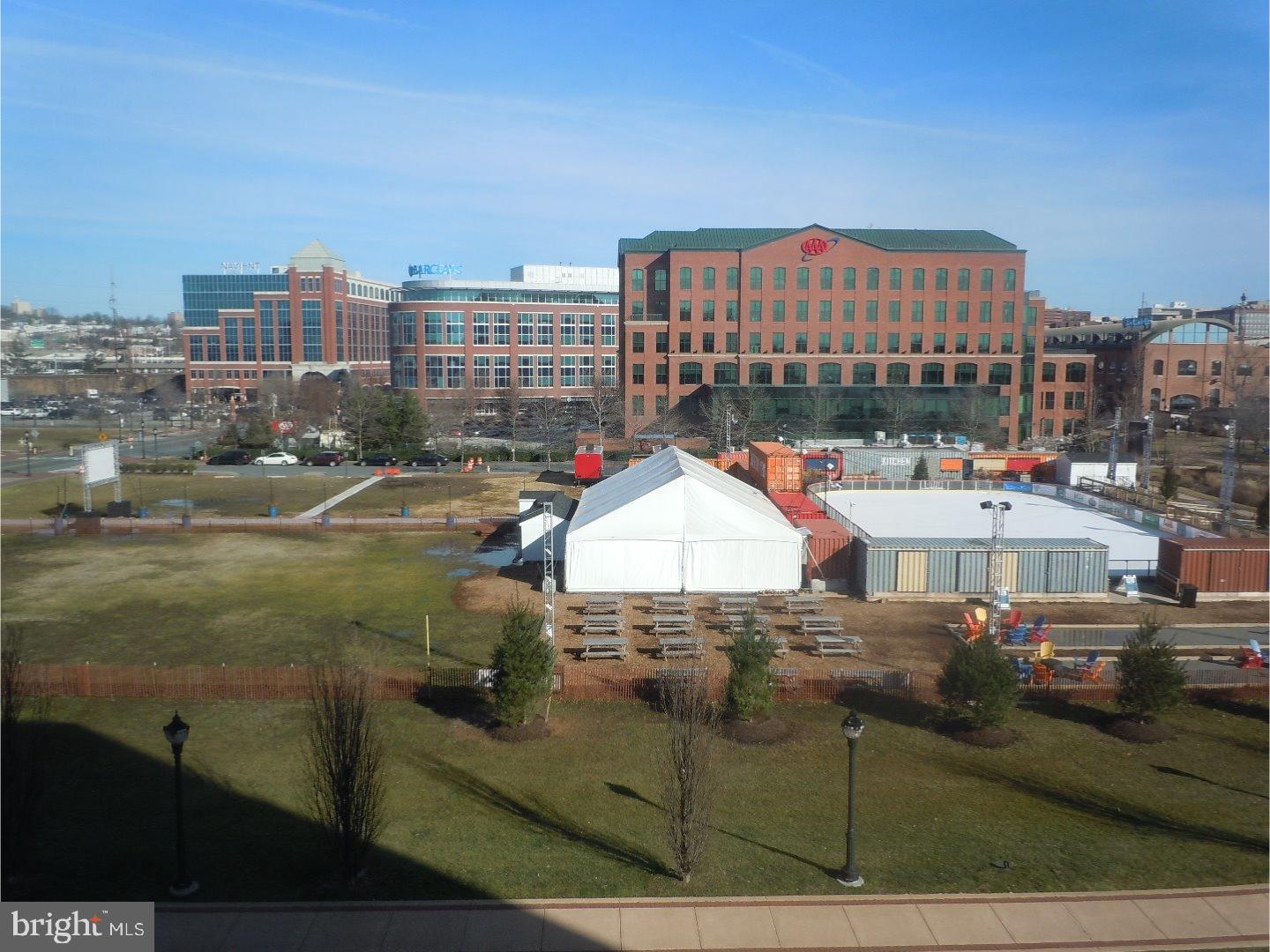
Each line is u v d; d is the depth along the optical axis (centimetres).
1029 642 3716
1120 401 12131
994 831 2225
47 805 2333
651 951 1695
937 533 5497
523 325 15338
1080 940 1742
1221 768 2634
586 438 9781
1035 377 11481
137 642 3750
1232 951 1706
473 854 2083
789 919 1803
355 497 7356
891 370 11081
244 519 6288
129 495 7356
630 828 2231
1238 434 10106
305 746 2725
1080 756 2709
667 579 4472
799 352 11081
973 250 10969
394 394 12769
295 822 2250
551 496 5522
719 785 2477
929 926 1786
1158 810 2359
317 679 3064
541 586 4644
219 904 1842
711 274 11031
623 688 3122
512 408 11725
